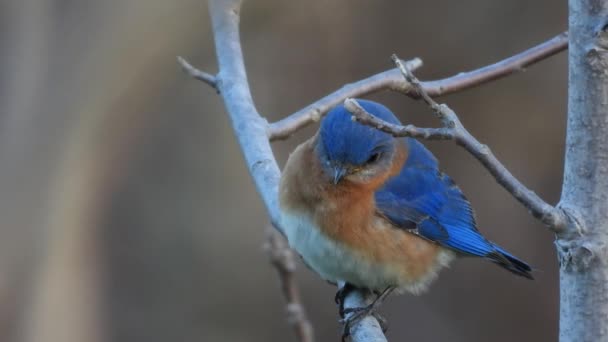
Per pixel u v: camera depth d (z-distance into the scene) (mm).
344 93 8086
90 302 13758
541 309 16406
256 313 16422
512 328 16406
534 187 16719
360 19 16281
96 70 13109
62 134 13008
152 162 16188
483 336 16359
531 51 8148
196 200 16484
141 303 16172
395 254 7465
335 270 7500
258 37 16219
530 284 16500
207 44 14930
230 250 16484
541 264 16516
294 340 16219
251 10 16000
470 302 16484
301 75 16250
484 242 8312
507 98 16750
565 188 5062
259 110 16219
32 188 12828
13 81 12648
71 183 13180
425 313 16422
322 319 16016
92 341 13656
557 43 8125
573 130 5035
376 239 7379
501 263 8328
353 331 6980
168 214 16375
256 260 16453
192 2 14250
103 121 13523
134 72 13773
